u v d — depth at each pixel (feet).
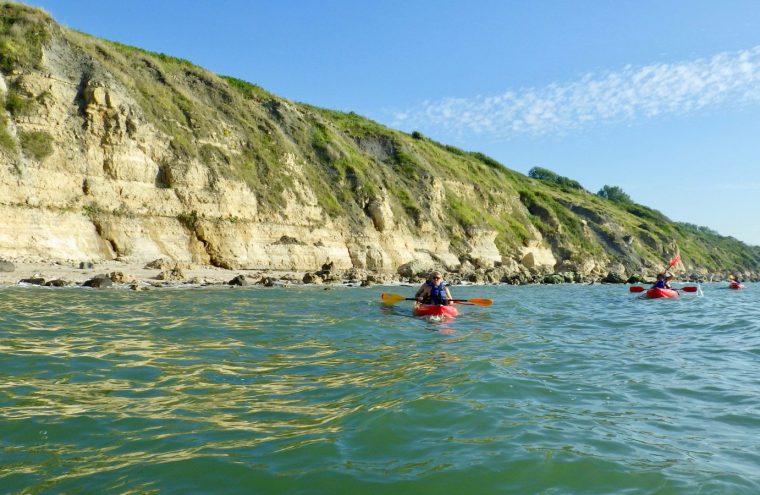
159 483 11.34
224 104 131.44
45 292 52.60
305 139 150.20
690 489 11.41
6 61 85.87
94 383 19.17
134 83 106.83
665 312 53.36
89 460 12.48
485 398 18.06
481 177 225.97
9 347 24.67
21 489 10.97
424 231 155.74
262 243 108.58
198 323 35.63
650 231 313.12
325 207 130.93
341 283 92.89
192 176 102.17
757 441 14.43
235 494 10.93
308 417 15.85
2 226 74.79
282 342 29.43
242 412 16.29
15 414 15.44
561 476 11.99
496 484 11.58
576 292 95.71
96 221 87.35
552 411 16.87
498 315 47.26
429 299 47.29
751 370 23.61
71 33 104.22
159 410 16.30
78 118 90.27
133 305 44.98
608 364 24.71
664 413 16.90
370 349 27.71
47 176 82.79
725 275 319.47
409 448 13.51
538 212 237.04
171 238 96.12
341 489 11.21
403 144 188.75
